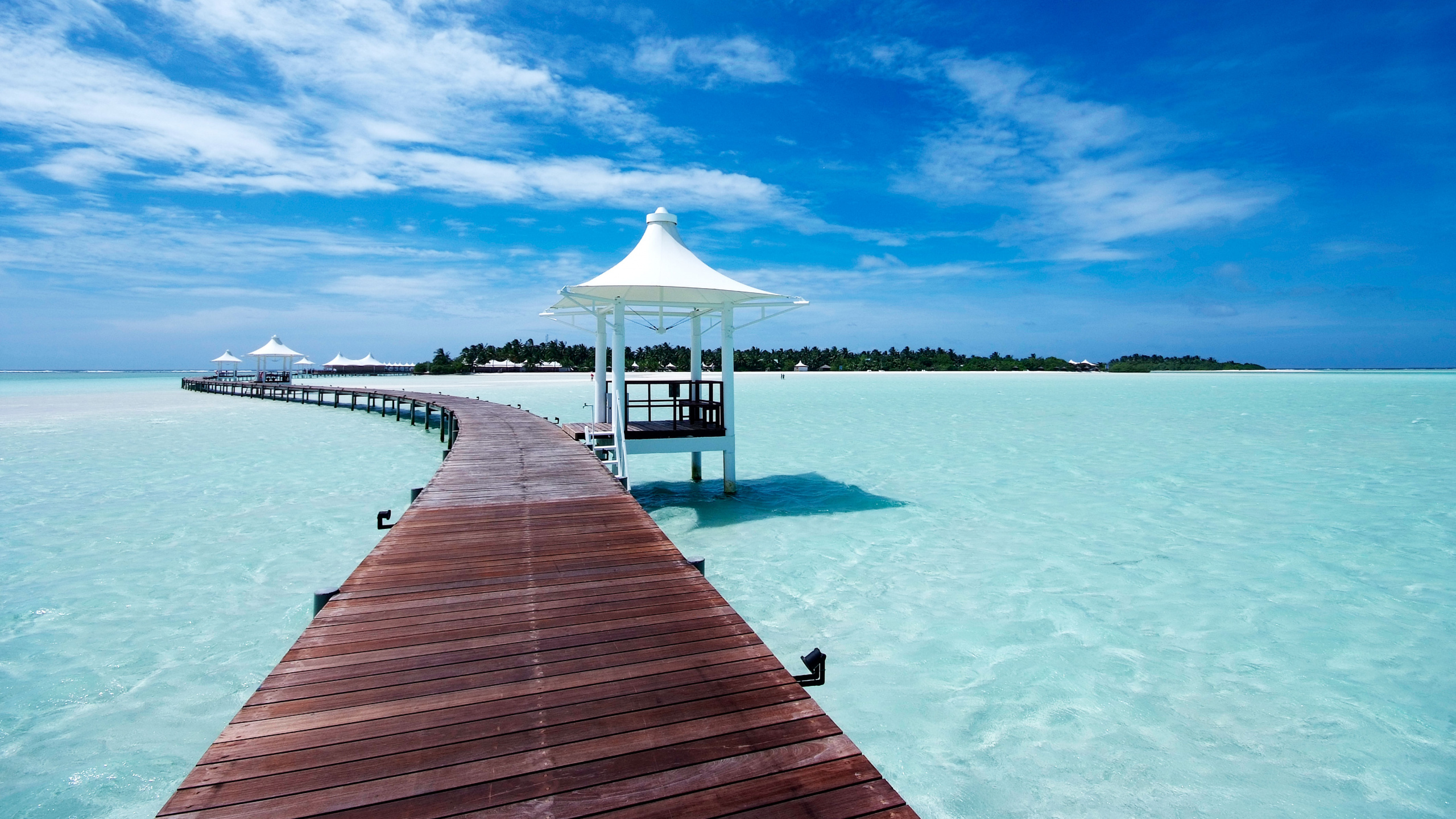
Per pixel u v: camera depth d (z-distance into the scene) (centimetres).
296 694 270
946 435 1838
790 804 206
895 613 576
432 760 228
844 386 4844
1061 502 997
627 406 992
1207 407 2788
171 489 1124
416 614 359
